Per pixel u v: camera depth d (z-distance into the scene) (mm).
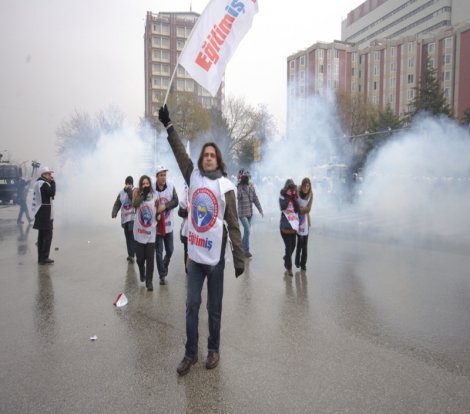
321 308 5383
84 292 6117
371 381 3516
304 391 3363
